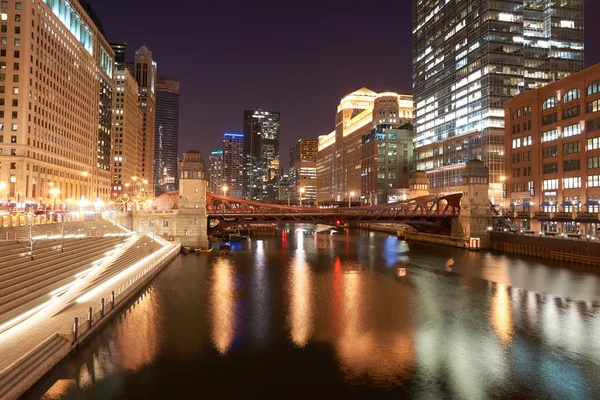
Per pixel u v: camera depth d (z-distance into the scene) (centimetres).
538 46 13950
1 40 10881
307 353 3033
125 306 4069
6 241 3747
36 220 5753
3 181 10450
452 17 15750
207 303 4312
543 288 5159
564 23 14200
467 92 14575
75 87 14575
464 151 14662
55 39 12862
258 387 2508
